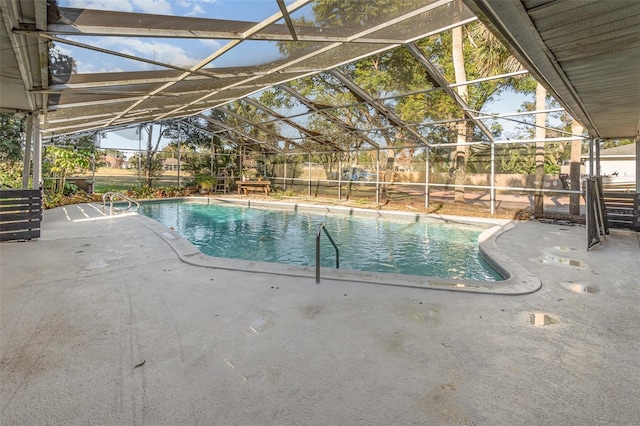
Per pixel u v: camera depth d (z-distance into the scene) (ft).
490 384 6.73
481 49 37.27
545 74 11.51
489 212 35.73
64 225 26.35
